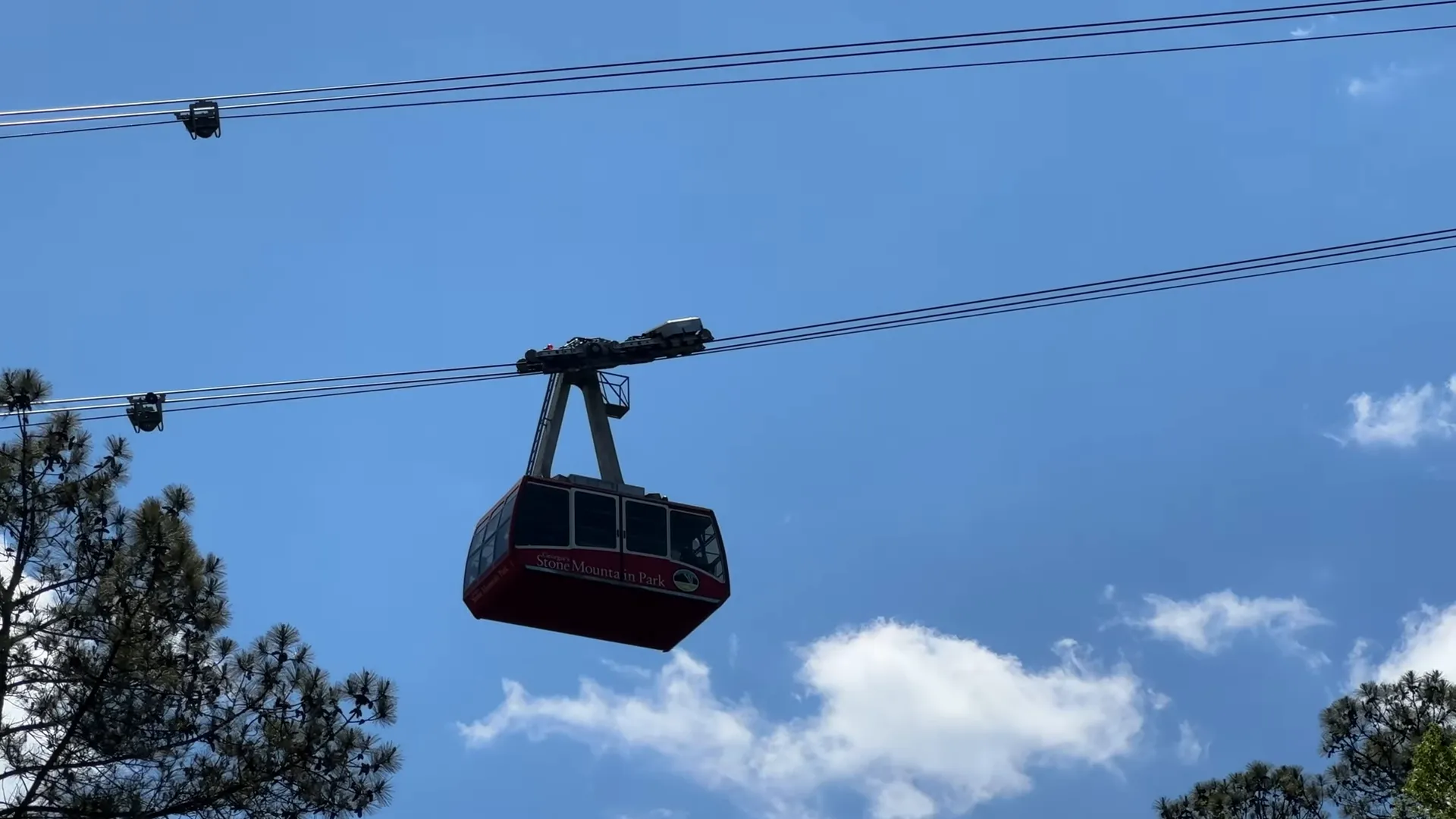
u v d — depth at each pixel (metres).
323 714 25.83
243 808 25.11
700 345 33.94
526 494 34.03
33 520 26.17
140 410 28.97
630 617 34.75
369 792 25.73
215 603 26.06
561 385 36.34
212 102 28.03
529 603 33.97
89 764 24.16
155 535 25.64
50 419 27.19
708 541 35.34
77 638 25.22
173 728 25.14
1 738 24.12
